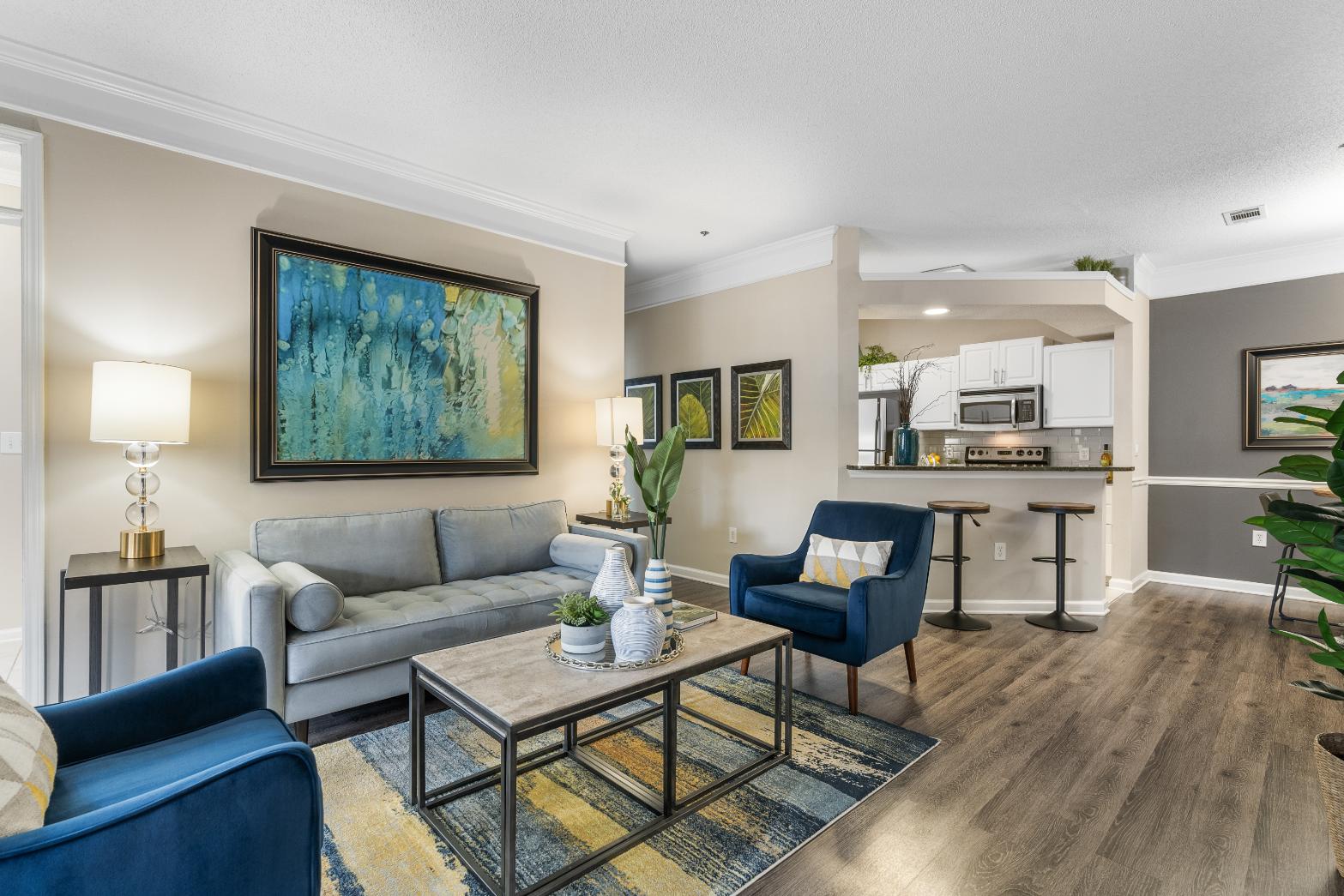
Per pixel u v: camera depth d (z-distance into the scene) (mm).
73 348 2463
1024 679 3008
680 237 4500
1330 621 4039
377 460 3248
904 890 1562
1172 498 5203
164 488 2672
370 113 2836
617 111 2816
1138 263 5004
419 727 1886
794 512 4562
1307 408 1544
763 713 2594
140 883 940
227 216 2822
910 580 2869
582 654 1914
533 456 3871
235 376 2840
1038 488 4301
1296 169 3383
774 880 1600
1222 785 2055
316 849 1130
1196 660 3285
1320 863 1658
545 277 3984
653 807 1879
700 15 2178
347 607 2574
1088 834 1790
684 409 5352
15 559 3453
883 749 2279
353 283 3166
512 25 2232
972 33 2275
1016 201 3842
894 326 6398
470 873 1605
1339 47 2334
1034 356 5500
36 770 1024
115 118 2551
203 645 2490
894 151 3186
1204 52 2375
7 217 2400
